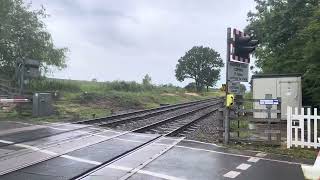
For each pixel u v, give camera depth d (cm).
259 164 1302
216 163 1295
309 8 2842
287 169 1241
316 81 2511
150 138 1802
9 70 4003
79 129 2028
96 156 1354
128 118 2794
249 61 1722
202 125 2711
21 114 2609
